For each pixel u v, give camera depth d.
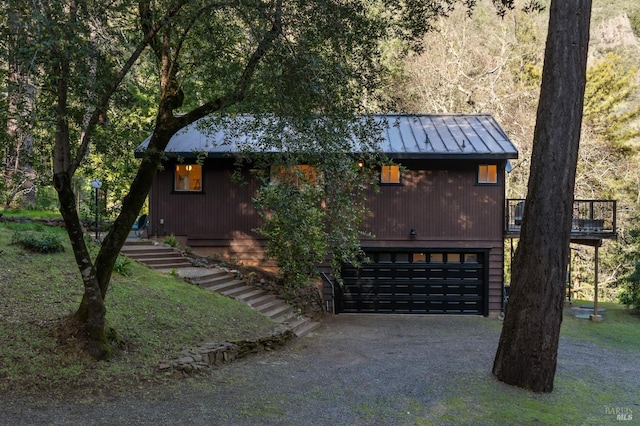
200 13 8.70
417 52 11.01
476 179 18.66
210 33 9.34
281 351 12.56
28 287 11.16
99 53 8.55
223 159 18.66
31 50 6.46
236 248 18.64
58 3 7.08
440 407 8.89
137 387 8.75
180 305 12.68
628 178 29.08
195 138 18.81
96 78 8.40
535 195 10.34
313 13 9.05
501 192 18.59
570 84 10.14
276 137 10.05
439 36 30.97
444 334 15.43
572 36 10.11
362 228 18.84
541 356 10.02
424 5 10.39
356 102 10.02
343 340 14.25
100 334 9.41
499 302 18.72
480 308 18.80
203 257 18.09
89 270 9.21
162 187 18.73
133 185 9.90
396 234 18.78
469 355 12.50
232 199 18.72
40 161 8.96
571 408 9.24
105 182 11.45
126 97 9.56
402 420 8.25
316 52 9.05
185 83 11.85
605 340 15.51
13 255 12.70
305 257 15.42
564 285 10.23
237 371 10.46
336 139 9.78
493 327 16.66
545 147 10.27
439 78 30.55
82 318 9.53
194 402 8.43
